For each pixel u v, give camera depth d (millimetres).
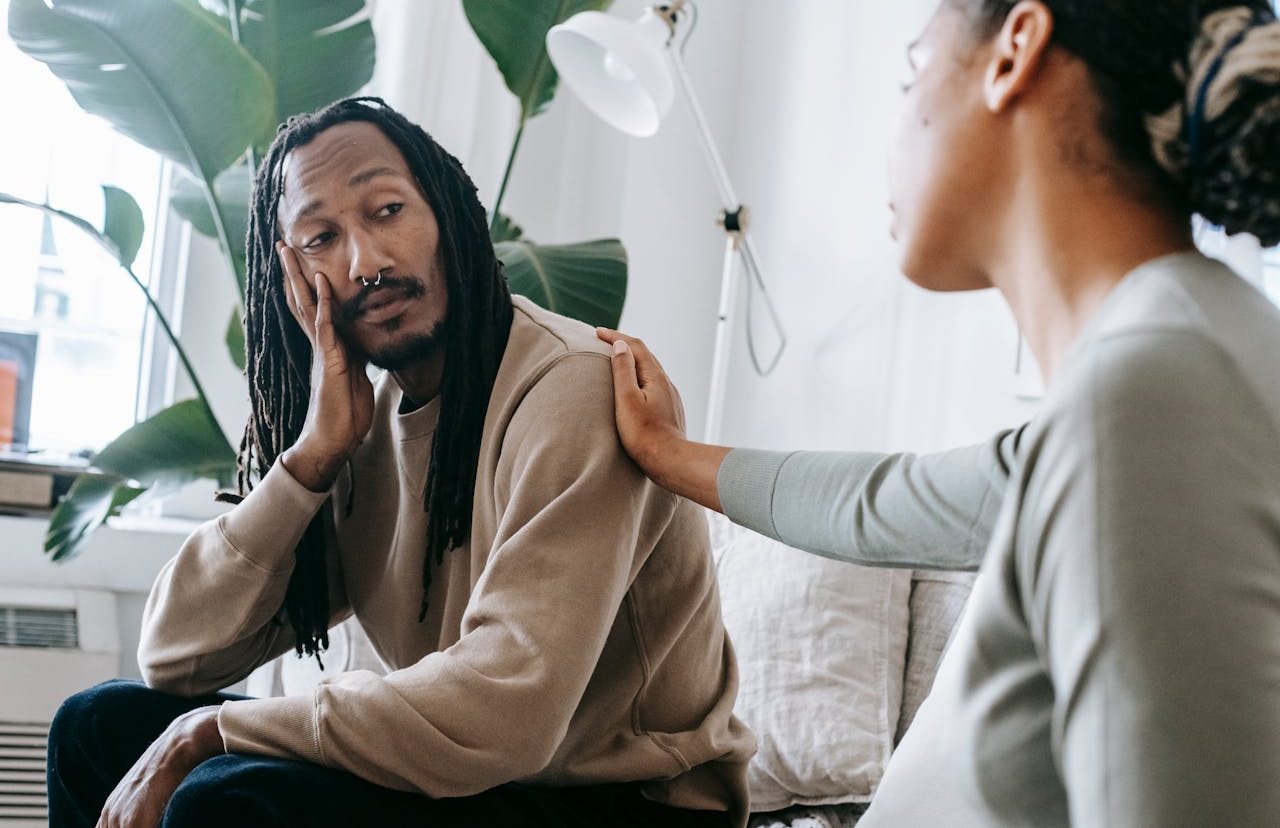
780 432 2732
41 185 2529
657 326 2871
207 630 1276
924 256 659
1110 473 478
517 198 2818
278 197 1251
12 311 2510
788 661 1771
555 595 1062
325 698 1037
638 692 1208
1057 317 594
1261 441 480
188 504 2623
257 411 1370
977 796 548
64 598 2367
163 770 1071
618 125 2289
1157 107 553
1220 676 444
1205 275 541
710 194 2900
